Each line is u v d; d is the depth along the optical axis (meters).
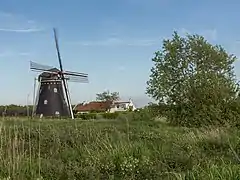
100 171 10.62
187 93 21.52
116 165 10.74
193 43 43.66
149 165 10.59
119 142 13.30
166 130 21.12
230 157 11.37
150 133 18.64
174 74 42.44
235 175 7.75
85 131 17.12
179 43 44.50
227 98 18.98
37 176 9.63
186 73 42.00
